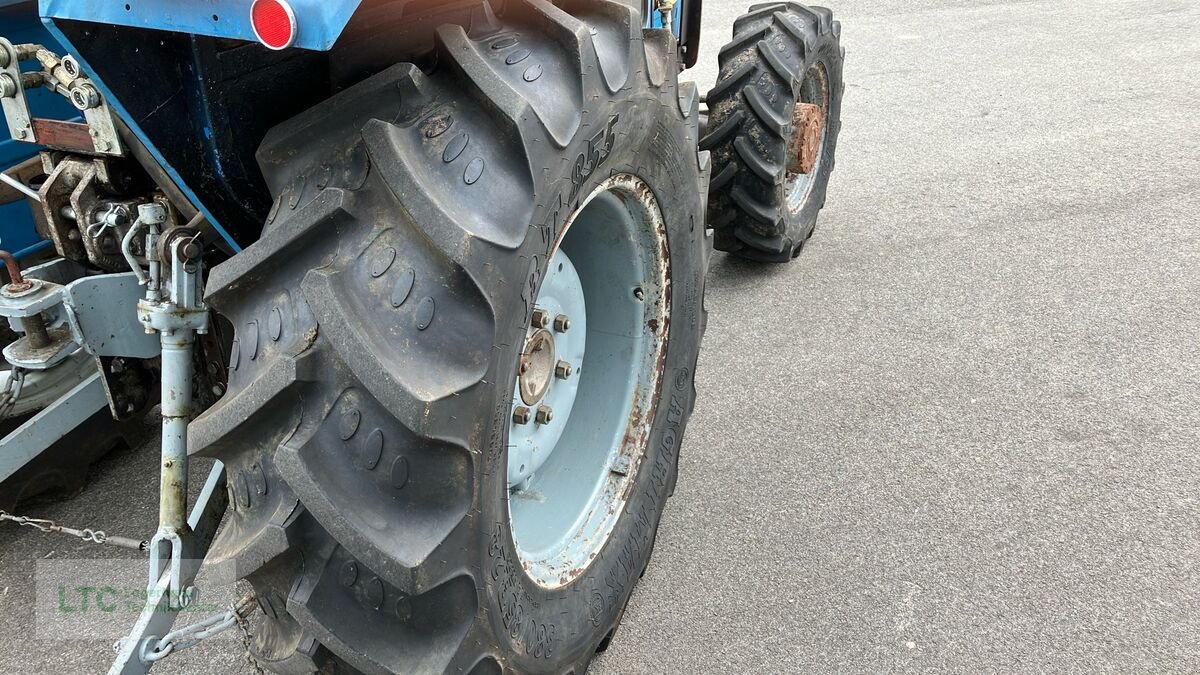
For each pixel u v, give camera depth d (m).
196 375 2.01
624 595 2.11
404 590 1.34
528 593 1.71
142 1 1.23
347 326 1.27
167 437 1.76
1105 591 2.30
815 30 3.76
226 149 1.57
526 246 1.41
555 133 1.44
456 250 1.29
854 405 3.10
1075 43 7.74
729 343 3.51
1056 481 2.70
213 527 1.92
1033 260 4.08
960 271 4.01
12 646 2.19
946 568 2.39
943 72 7.09
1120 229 4.34
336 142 1.41
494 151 1.40
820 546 2.48
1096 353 3.36
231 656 2.14
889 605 2.28
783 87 3.56
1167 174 4.95
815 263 4.16
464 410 1.35
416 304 1.32
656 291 2.11
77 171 1.85
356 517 1.31
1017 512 2.58
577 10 1.68
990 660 2.11
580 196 1.59
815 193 4.23
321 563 1.37
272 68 1.61
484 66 1.42
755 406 3.11
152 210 1.69
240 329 1.38
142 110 1.43
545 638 1.78
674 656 2.15
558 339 1.92
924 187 4.95
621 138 1.65
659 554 2.46
